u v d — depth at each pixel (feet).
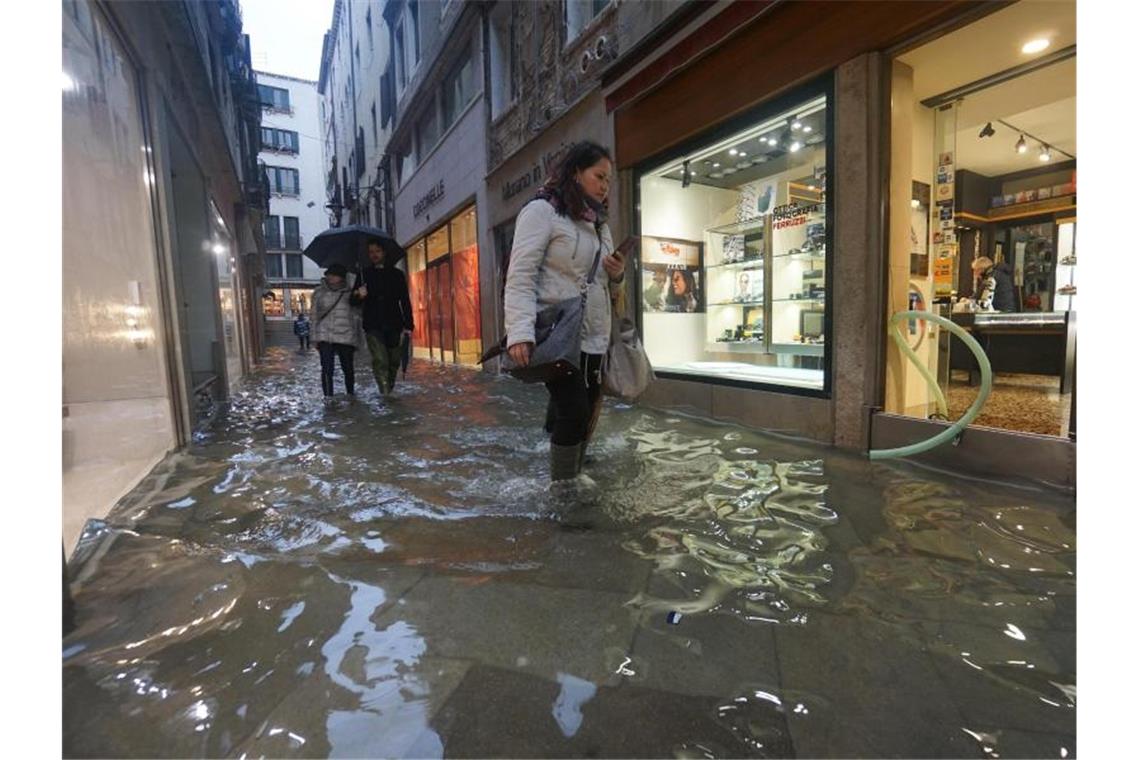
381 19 58.03
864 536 6.82
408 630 4.92
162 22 15.05
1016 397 14.52
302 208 142.51
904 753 3.55
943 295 13.67
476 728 3.76
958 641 4.71
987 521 7.14
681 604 5.35
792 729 3.77
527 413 16.72
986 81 11.99
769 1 12.01
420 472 10.00
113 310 9.49
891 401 11.14
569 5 22.66
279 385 26.86
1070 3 9.32
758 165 15.75
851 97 10.84
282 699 4.01
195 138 20.93
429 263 46.16
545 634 4.87
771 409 13.02
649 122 16.34
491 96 31.24
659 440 12.23
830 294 11.57
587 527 7.30
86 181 9.12
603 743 3.64
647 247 17.46
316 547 6.68
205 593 5.43
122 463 8.93
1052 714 3.87
